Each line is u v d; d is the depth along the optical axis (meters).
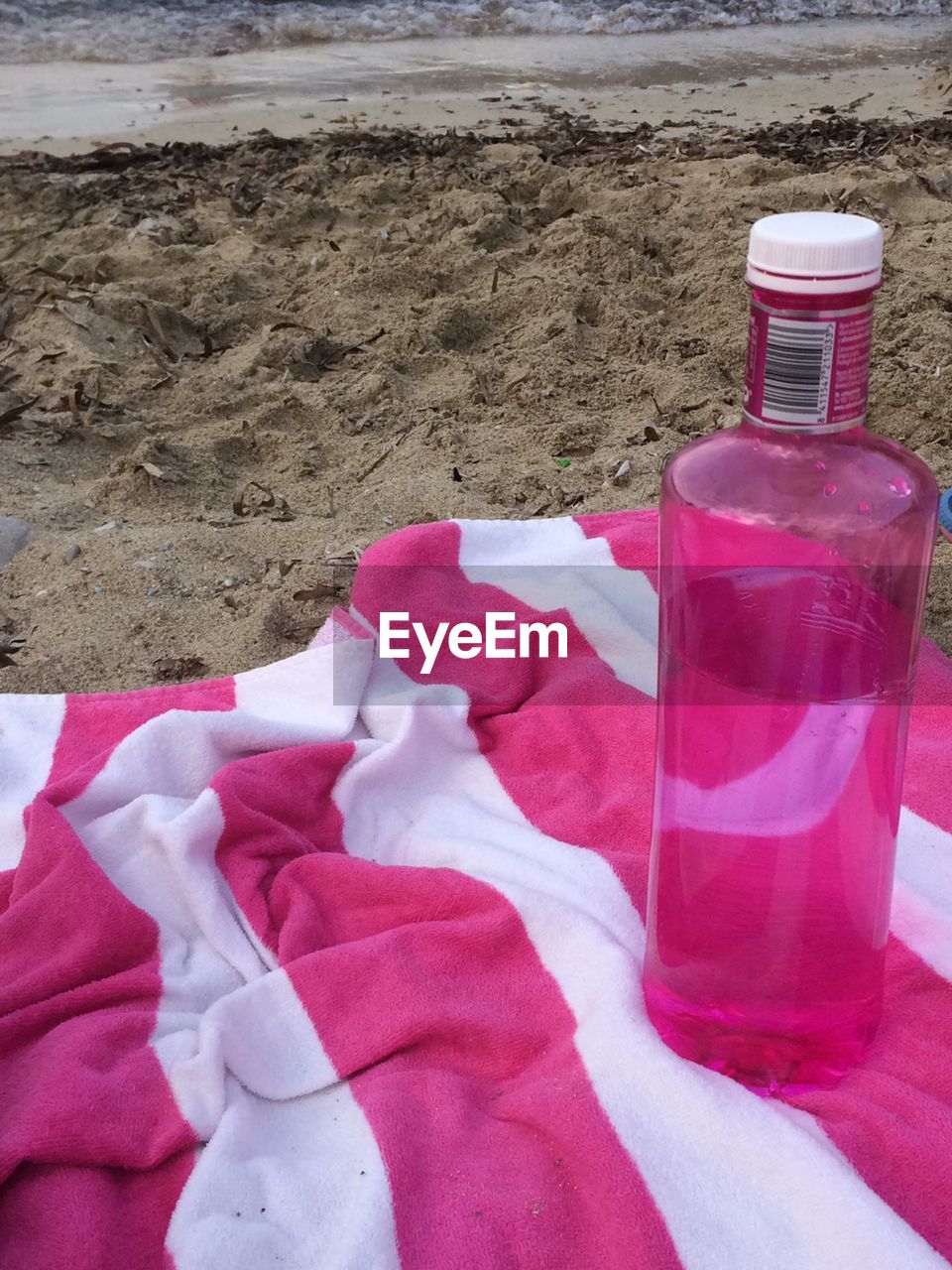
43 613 0.67
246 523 0.76
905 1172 0.33
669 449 0.83
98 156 1.48
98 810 0.46
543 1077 0.36
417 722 0.50
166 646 0.64
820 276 0.27
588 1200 0.33
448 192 1.31
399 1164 0.34
